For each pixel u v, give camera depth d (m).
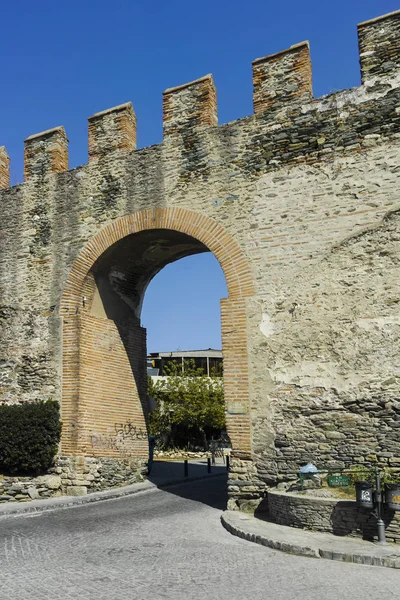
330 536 8.40
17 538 8.72
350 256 11.11
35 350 14.36
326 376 10.87
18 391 14.28
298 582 6.25
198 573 6.66
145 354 16.52
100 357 14.53
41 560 7.29
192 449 33.81
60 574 6.59
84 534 9.05
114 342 15.20
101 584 6.15
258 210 12.22
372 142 11.34
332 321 11.02
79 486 13.09
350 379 10.64
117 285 15.54
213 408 32.97
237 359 11.71
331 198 11.52
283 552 7.82
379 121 11.37
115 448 14.57
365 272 10.91
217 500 12.86
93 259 14.09
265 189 12.25
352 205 11.29
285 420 11.05
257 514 10.53
